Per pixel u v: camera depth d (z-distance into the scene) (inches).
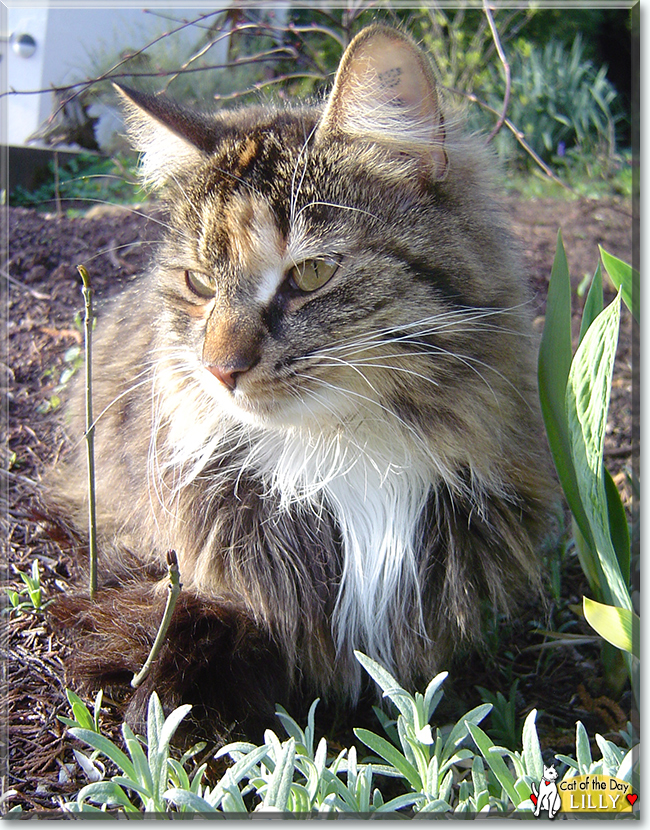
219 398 16.0
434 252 15.8
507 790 13.9
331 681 17.0
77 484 21.0
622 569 16.4
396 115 15.9
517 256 17.8
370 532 16.8
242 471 16.9
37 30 43.8
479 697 17.7
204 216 16.5
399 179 16.0
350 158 15.9
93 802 15.2
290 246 15.7
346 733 17.1
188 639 16.2
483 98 46.1
